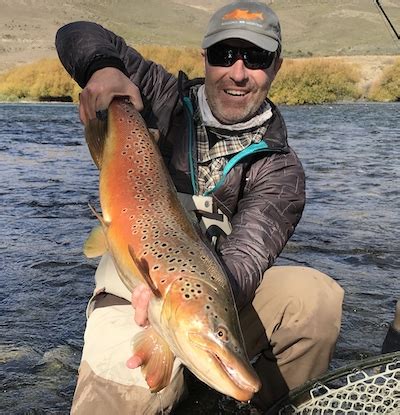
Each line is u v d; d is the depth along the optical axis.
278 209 0.99
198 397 1.06
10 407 1.08
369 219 2.55
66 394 1.12
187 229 0.78
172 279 0.68
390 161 4.46
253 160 1.04
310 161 4.41
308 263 1.92
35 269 1.80
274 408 0.93
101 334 0.94
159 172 0.88
